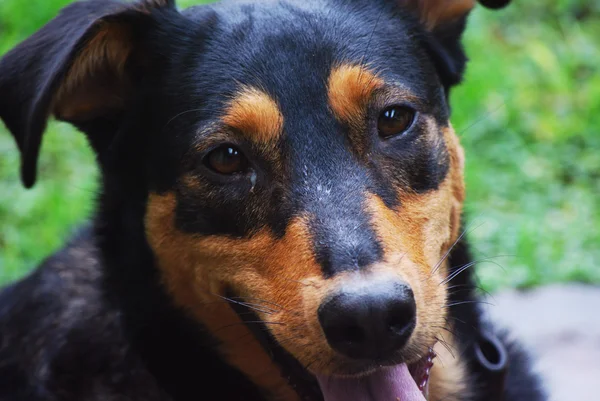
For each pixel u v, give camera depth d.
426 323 4.31
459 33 5.31
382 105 4.60
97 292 5.35
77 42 4.56
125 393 5.14
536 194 9.89
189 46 4.82
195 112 4.65
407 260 4.29
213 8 5.02
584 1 12.81
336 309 4.02
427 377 4.77
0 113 4.68
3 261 8.26
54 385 5.18
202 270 4.75
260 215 4.50
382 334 4.04
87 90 4.93
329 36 4.69
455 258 5.23
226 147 4.57
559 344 7.81
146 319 5.09
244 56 4.67
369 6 4.96
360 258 4.12
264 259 4.47
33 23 10.71
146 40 4.90
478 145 10.45
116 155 5.01
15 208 8.90
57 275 5.57
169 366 5.15
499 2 5.26
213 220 4.62
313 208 4.34
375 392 4.49
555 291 8.54
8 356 5.41
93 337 5.22
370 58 4.65
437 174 4.76
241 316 4.82
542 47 11.73
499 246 8.88
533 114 10.93
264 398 5.23
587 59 11.92
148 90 4.86
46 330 5.37
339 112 4.52
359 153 4.53
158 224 4.85
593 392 7.20
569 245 9.08
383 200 4.44
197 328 5.05
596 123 10.77
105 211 5.14
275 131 4.50
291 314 4.27
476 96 10.74
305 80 4.55
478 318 5.52
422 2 5.11
